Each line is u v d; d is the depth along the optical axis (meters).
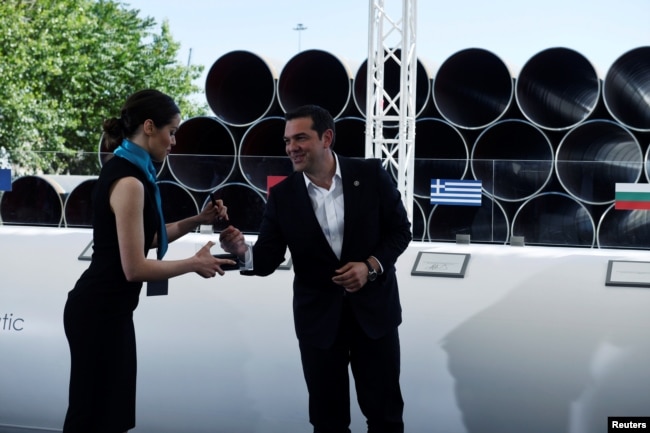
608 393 3.36
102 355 2.76
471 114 8.00
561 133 7.57
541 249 3.98
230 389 3.74
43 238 4.44
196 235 4.60
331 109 8.27
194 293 3.96
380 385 2.98
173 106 2.80
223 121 7.68
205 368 3.78
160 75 21.34
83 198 5.18
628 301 3.52
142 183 2.74
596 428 3.35
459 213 5.03
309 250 2.92
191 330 3.85
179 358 3.82
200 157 5.23
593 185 5.38
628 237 4.59
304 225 2.91
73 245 4.36
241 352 3.76
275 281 3.93
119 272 2.75
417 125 7.85
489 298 3.67
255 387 3.71
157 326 3.89
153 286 2.92
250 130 7.61
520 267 3.76
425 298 3.73
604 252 3.88
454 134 7.93
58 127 17.66
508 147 7.96
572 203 6.07
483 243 4.91
